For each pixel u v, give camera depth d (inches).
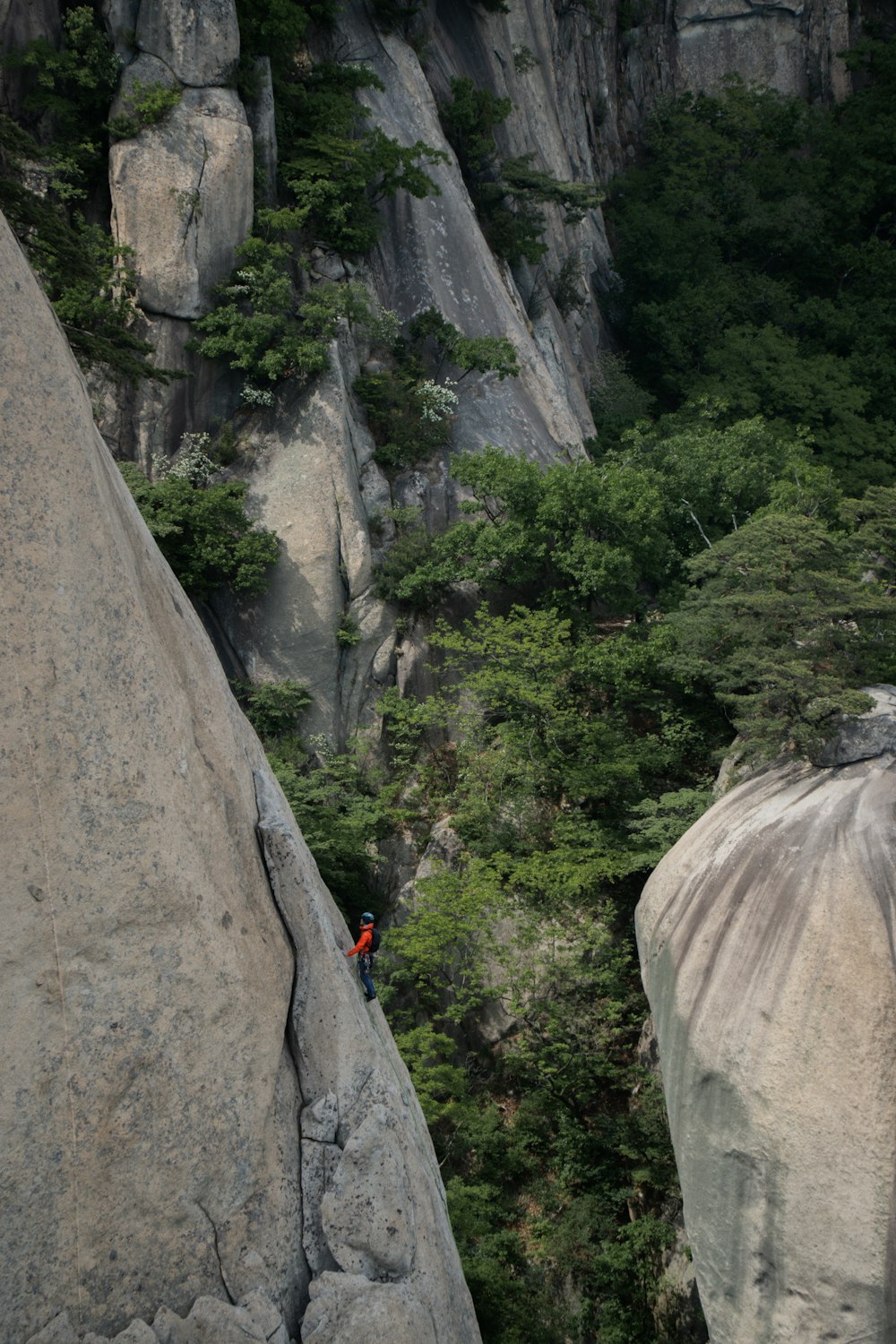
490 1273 1044.5
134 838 538.3
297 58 1835.6
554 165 2413.9
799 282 2625.5
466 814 1405.0
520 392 1893.5
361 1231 589.0
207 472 1563.7
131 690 555.2
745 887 865.5
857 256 2541.8
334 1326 557.9
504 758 1412.4
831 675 964.0
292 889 638.5
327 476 1593.3
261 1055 582.6
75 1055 509.0
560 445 1898.4
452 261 1902.1
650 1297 1096.2
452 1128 1238.9
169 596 645.3
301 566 1572.3
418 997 1339.8
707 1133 826.2
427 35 2080.5
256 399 1592.0
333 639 1571.1
